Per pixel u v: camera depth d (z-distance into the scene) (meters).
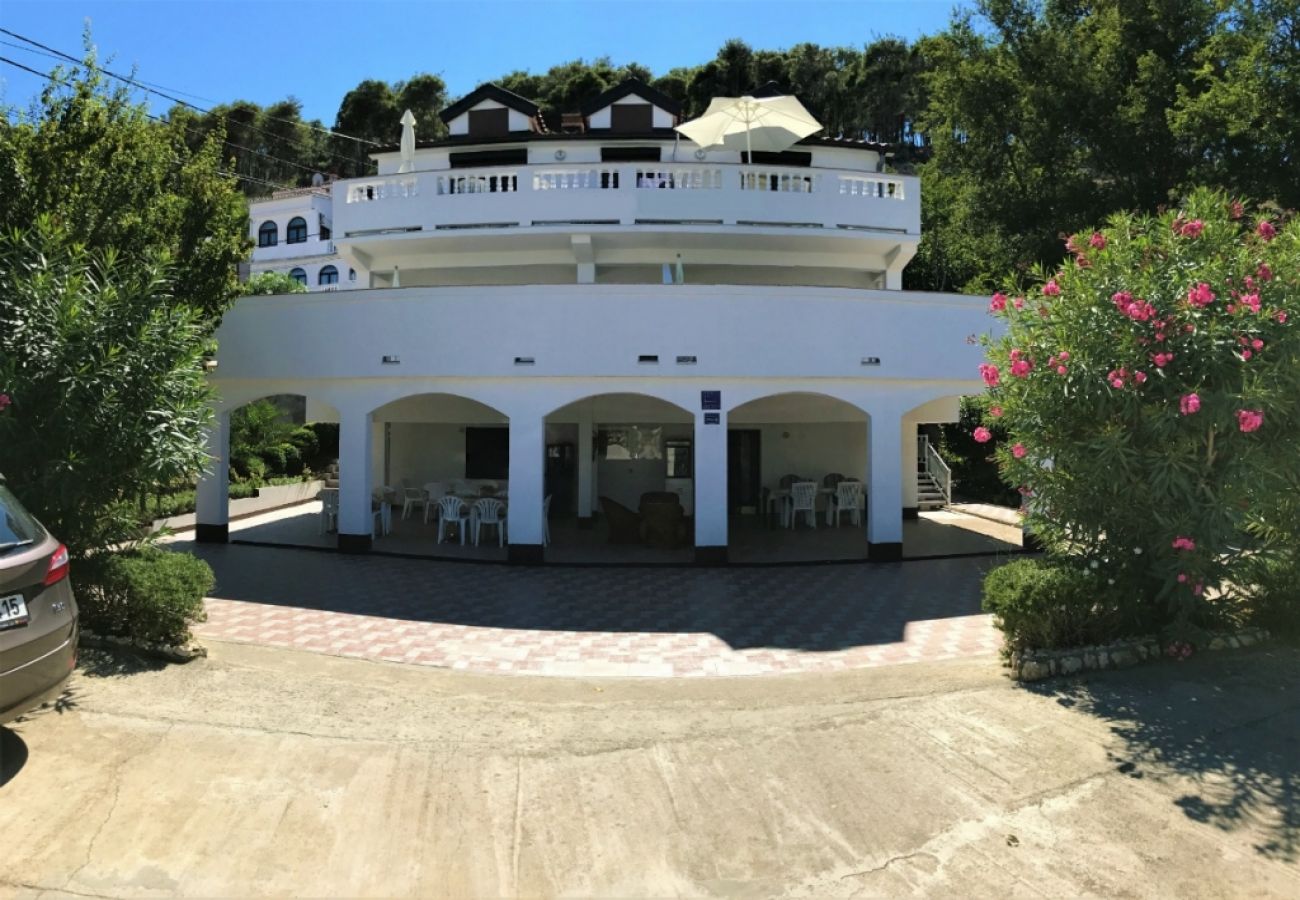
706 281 18.98
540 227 17.31
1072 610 6.71
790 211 17.45
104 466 6.98
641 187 17.55
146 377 7.18
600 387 12.89
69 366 6.75
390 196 18.05
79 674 6.36
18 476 6.80
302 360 13.71
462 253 18.67
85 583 6.95
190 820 4.11
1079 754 4.97
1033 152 25.39
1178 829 4.05
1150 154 23.38
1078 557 7.31
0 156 8.69
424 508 18.23
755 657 7.87
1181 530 6.38
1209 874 3.65
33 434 6.75
